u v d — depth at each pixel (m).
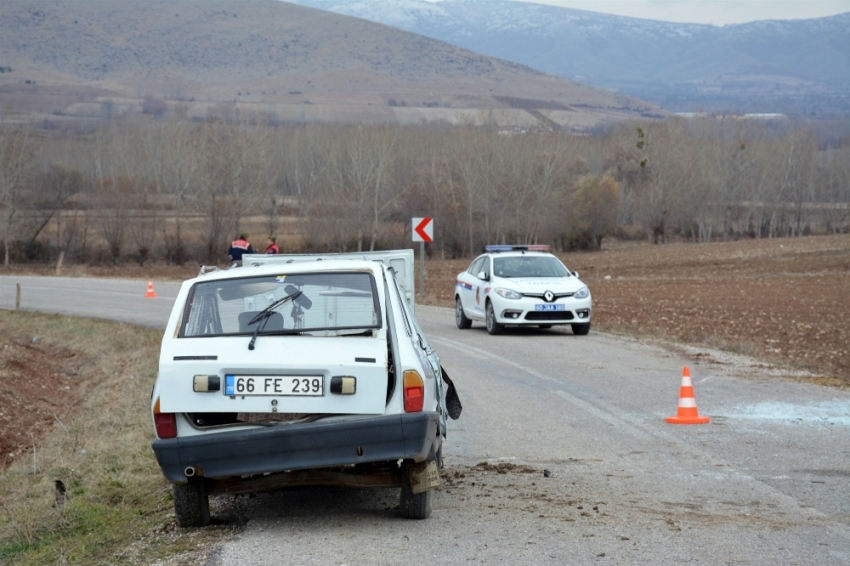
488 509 9.16
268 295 9.05
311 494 10.20
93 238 98.50
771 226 138.38
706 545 7.84
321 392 8.20
